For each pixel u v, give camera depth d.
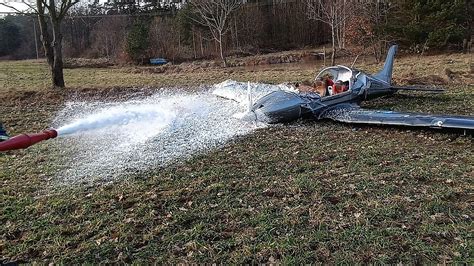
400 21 30.80
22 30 62.22
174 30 45.72
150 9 62.91
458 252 3.84
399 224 4.40
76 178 6.32
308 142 7.87
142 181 6.09
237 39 46.84
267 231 4.39
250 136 8.43
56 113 11.49
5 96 13.90
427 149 7.12
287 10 53.00
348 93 10.29
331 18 29.27
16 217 5.03
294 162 6.67
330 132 8.62
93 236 4.51
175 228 4.59
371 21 30.20
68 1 15.49
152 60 40.06
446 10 29.73
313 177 5.92
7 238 4.55
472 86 13.63
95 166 6.85
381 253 3.88
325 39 52.03
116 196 5.55
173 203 5.25
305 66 28.69
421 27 30.09
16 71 28.77
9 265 3.26
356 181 5.67
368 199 5.05
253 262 3.85
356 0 30.45
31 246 4.35
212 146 7.77
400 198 5.02
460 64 21.05
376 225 4.41
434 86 14.04
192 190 5.63
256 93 12.10
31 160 7.32
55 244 4.36
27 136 2.64
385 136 8.15
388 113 8.84
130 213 5.01
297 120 9.54
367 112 9.13
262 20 51.66
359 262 3.76
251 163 6.72
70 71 30.75
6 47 61.97
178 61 41.09
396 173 5.89
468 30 31.81
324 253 3.93
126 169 6.64
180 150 7.55
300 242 4.13
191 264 3.89
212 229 4.52
